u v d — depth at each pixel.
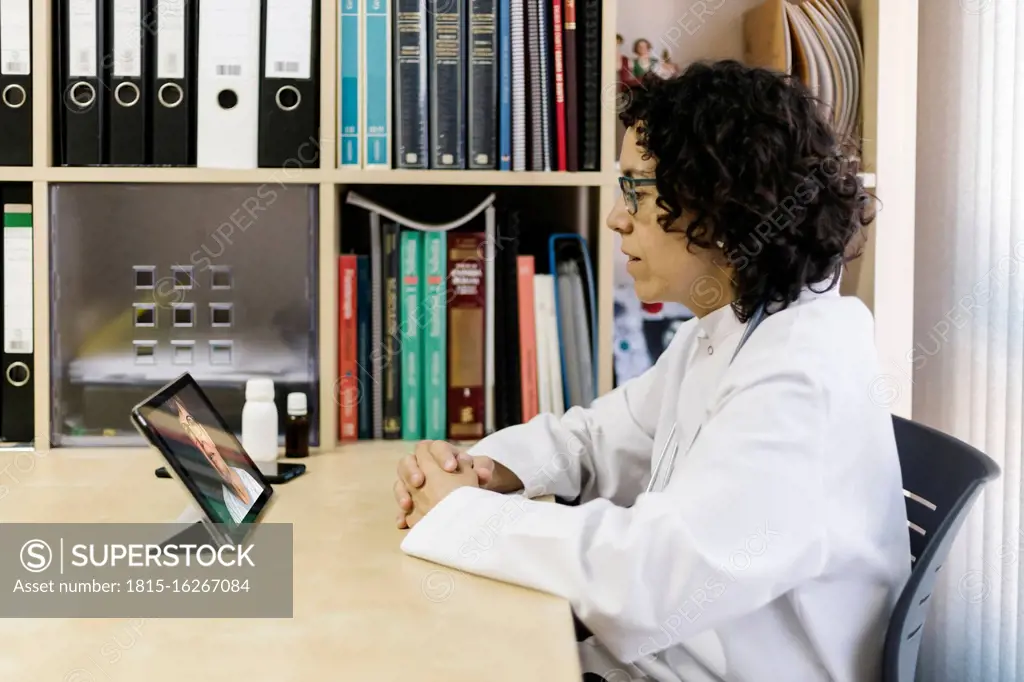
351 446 1.50
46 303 1.46
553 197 1.80
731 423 0.87
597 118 1.50
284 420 1.49
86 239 1.46
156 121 1.44
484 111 1.48
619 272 1.75
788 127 0.94
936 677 1.67
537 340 1.54
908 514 1.09
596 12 1.49
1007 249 1.55
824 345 0.92
